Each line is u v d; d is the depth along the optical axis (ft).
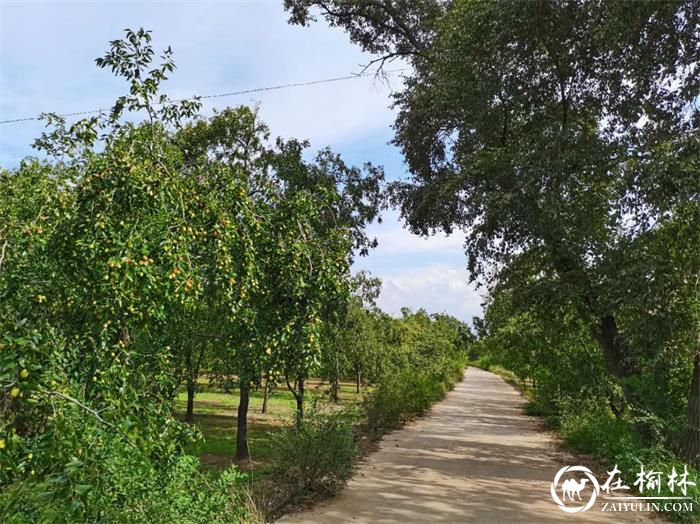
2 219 13.09
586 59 33.73
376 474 29.37
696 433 27.02
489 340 87.10
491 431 49.75
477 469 31.50
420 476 29.17
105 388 11.47
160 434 11.93
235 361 22.97
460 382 136.46
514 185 36.24
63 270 12.64
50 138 16.90
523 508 22.85
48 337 10.71
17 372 8.94
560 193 33.65
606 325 36.55
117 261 11.69
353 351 62.85
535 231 36.01
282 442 25.63
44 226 12.69
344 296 16.14
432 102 42.75
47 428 9.24
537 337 54.70
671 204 26.58
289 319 15.78
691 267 27.78
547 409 55.47
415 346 107.24
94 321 12.32
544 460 34.94
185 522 12.92
